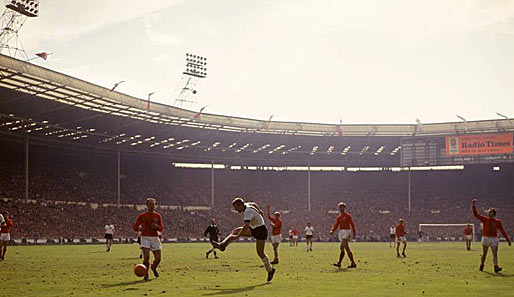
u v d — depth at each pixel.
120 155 86.25
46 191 73.00
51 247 51.91
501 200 92.31
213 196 89.94
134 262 27.48
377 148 95.19
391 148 95.31
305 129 86.19
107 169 85.75
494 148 82.44
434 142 85.81
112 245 59.06
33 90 54.50
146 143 82.12
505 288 14.50
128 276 18.84
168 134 78.69
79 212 72.94
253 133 84.75
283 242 78.81
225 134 83.56
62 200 73.50
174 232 77.94
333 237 84.00
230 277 18.25
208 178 95.12
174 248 50.47
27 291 14.22
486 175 96.25
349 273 19.61
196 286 15.29
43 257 32.69
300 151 94.69
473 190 95.06
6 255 35.31
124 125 70.44
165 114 68.50
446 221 89.50
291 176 99.69
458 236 85.50
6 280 17.34
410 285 15.30
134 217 78.31
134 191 84.19
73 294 13.51
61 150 80.19
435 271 20.50
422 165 86.25
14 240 58.78
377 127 88.44
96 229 70.88
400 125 88.44
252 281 16.70
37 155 77.88
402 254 33.75
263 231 16.17
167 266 24.17
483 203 92.38
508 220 87.50
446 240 83.38
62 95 57.84
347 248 22.41
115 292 13.90
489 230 20.28
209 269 22.22
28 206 67.56
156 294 13.43
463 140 84.06
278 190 96.50
